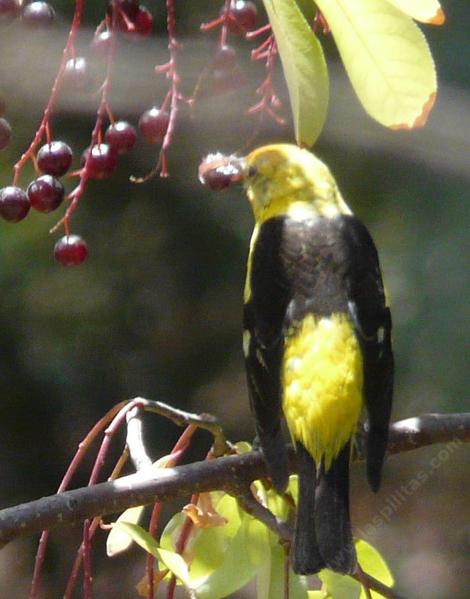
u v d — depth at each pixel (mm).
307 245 6477
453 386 11531
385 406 6016
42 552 5262
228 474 5547
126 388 15023
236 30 5785
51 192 5457
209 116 11805
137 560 15109
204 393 15461
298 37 4520
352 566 5352
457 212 11758
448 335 11523
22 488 14867
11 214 5473
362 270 6402
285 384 6012
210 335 15250
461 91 11430
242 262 14617
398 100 4629
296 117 4590
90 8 11734
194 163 13734
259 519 5504
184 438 5773
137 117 11734
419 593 15328
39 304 14328
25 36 5598
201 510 5691
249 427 15594
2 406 14633
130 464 15164
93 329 14719
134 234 14422
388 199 12305
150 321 14898
